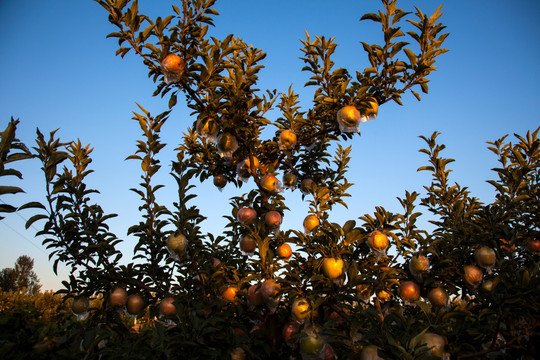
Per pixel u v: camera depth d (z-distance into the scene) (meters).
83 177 1.71
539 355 1.19
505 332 1.25
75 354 1.27
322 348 1.28
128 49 1.35
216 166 2.11
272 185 1.76
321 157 2.16
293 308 1.36
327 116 1.81
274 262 1.54
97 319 1.58
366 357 1.16
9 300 4.97
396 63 1.52
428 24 1.49
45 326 1.48
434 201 2.10
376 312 1.24
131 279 1.62
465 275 1.47
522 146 1.86
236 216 1.84
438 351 1.16
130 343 1.43
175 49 1.41
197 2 1.42
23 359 1.26
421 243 1.50
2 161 0.97
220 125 1.58
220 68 1.47
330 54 1.77
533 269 1.34
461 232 1.58
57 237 1.53
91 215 1.66
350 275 1.41
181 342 1.30
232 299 1.55
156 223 1.62
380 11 1.49
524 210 1.68
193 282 1.62
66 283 1.59
